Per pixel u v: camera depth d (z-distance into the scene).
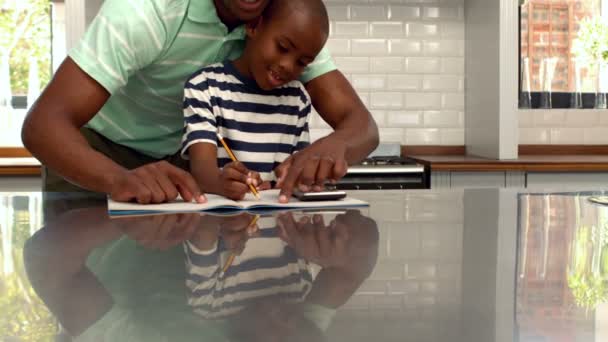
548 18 3.58
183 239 0.70
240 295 0.43
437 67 3.55
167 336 0.33
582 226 0.79
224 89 1.53
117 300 0.41
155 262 0.56
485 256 0.59
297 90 1.62
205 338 0.33
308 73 1.64
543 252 0.61
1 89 3.51
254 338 0.33
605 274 0.50
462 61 3.55
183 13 1.38
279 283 0.47
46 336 0.33
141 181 1.08
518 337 0.33
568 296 0.43
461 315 0.37
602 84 3.61
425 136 3.56
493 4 3.12
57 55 3.49
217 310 0.39
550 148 3.57
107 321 0.36
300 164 1.22
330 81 1.64
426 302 0.41
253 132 1.56
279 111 1.59
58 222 0.86
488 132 3.22
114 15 1.28
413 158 3.23
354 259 0.57
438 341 0.32
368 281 0.48
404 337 0.33
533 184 2.93
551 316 0.37
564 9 3.58
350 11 3.50
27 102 3.55
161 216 0.93
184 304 0.40
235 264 0.55
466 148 3.56
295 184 1.20
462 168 2.91
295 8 1.45
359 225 0.81
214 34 1.46
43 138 1.17
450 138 3.56
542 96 3.59
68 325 0.35
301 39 1.45
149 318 0.37
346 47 3.52
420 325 0.35
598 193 1.22
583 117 3.57
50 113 1.20
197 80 1.50
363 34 3.52
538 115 3.57
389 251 0.62
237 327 0.35
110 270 0.52
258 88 1.57
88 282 0.47
